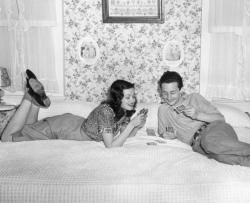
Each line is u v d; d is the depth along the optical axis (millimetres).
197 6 3070
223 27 2965
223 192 1607
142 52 3148
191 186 1624
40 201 1633
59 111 2908
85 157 1985
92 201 1622
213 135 2008
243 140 2381
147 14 3068
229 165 1837
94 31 3119
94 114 2352
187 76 3170
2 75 2965
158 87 3182
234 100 3090
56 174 1737
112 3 3051
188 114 2205
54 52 3123
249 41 2971
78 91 3209
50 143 2277
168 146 2205
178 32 3111
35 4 2996
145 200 1612
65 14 3092
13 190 1655
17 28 3037
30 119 2656
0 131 2498
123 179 1678
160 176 1708
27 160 1936
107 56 3156
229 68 3055
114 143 2191
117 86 2277
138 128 2533
